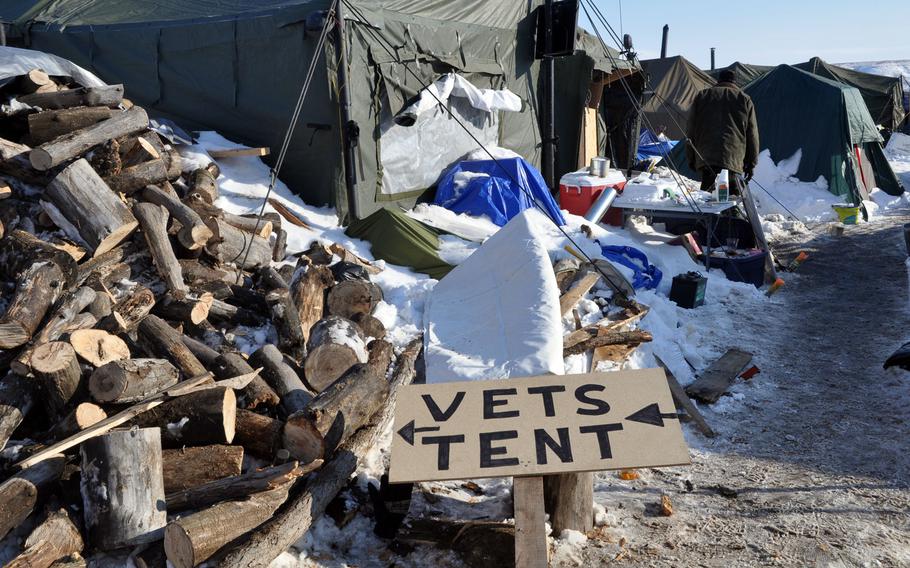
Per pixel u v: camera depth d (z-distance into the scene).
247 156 10.01
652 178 12.12
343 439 4.75
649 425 3.75
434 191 11.47
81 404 4.36
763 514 4.70
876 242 12.91
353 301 7.02
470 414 3.88
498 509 4.73
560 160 14.74
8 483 3.91
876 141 17.48
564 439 3.73
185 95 10.73
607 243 10.02
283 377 5.36
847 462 5.40
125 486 3.97
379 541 4.36
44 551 3.74
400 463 3.69
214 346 6.05
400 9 10.55
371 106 10.10
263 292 7.19
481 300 7.08
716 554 4.26
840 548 4.27
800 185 16.12
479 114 12.28
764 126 16.91
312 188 10.03
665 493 5.02
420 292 7.86
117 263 6.56
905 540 4.34
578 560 4.21
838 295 9.84
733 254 10.25
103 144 7.33
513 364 5.73
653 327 7.75
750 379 7.05
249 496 4.10
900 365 6.85
